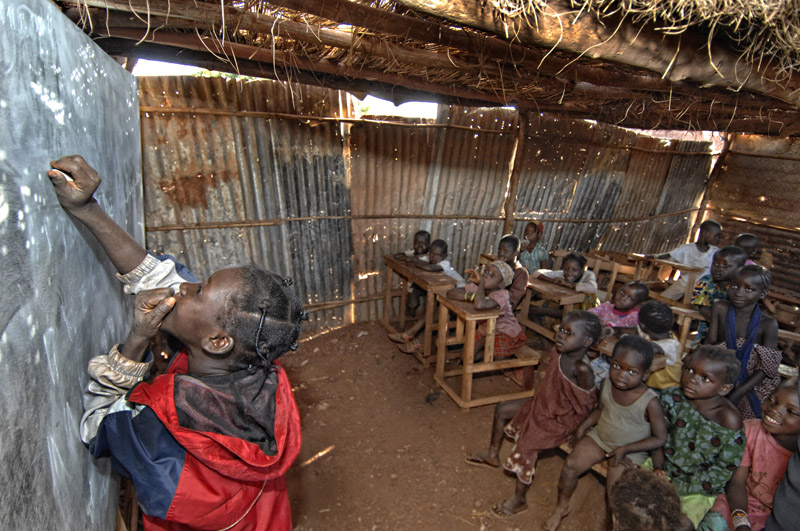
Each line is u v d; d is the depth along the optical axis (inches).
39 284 35.0
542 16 66.6
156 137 162.4
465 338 164.2
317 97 181.3
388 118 195.8
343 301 216.2
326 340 207.9
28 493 31.4
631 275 246.4
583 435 112.3
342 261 210.2
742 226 304.3
